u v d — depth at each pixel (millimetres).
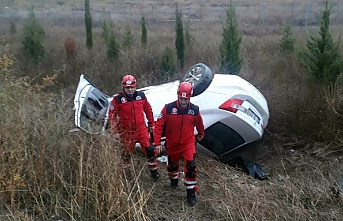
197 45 13797
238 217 4625
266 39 15648
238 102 6191
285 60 10984
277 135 7566
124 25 23219
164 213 4715
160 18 27578
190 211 4785
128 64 11641
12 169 4465
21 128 4750
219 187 5340
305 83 8133
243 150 6824
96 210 4379
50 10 31078
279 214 4723
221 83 6406
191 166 4820
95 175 4605
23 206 4535
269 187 5391
